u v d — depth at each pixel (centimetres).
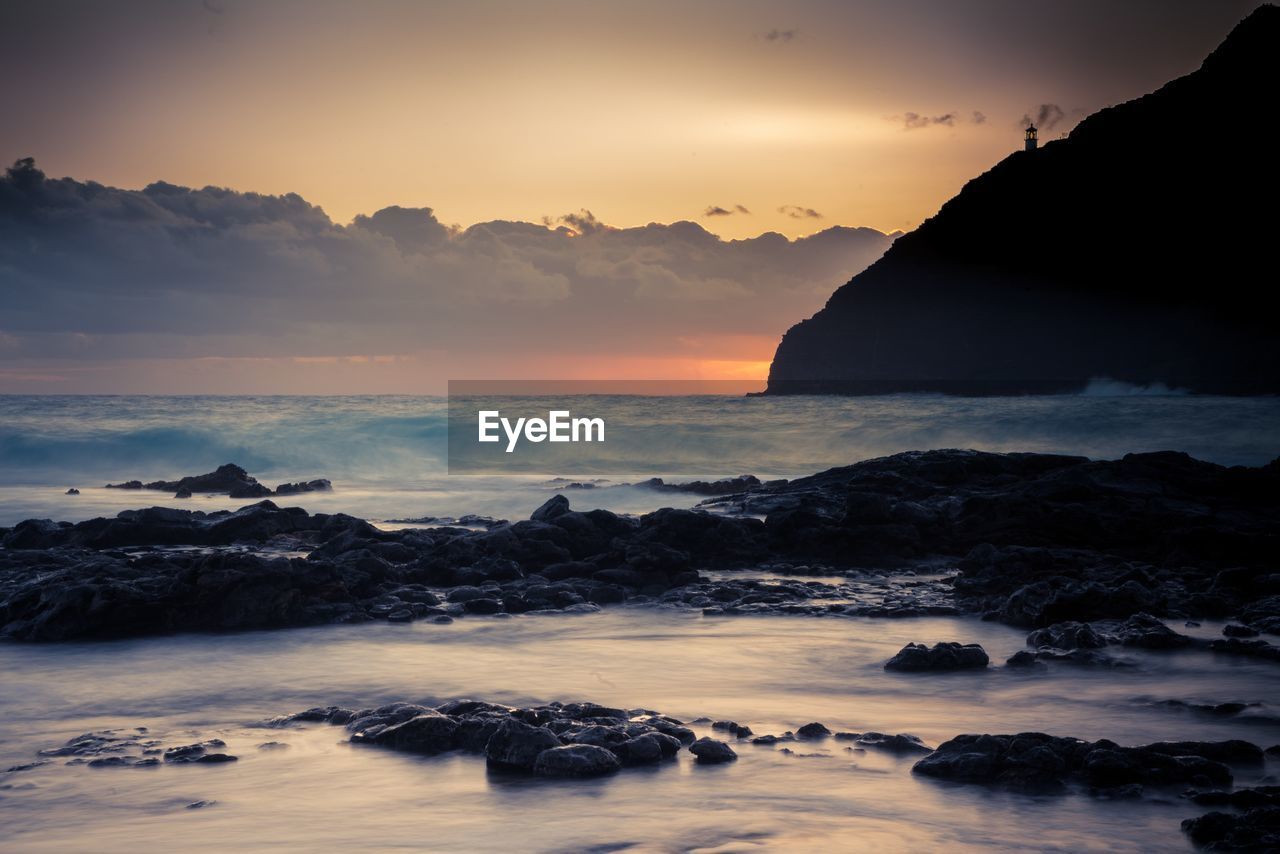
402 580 2228
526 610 2014
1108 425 6134
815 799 954
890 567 2534
